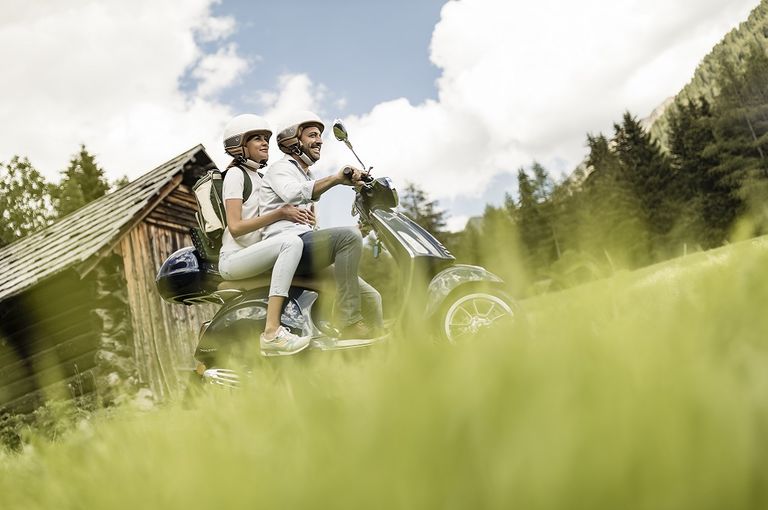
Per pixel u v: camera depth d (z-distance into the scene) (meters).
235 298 3.61
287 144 3.88
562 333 0.41
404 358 0.44
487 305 3.08
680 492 0.21
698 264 0.58
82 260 9.50
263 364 0.90
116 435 0.68
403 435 0.27
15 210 36.75
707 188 44.03
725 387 0.25
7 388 10.46
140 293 10.99
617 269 0.59
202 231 3.85
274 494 0.28
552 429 0.23
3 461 0.85
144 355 10.64
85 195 48.91
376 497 0.25
